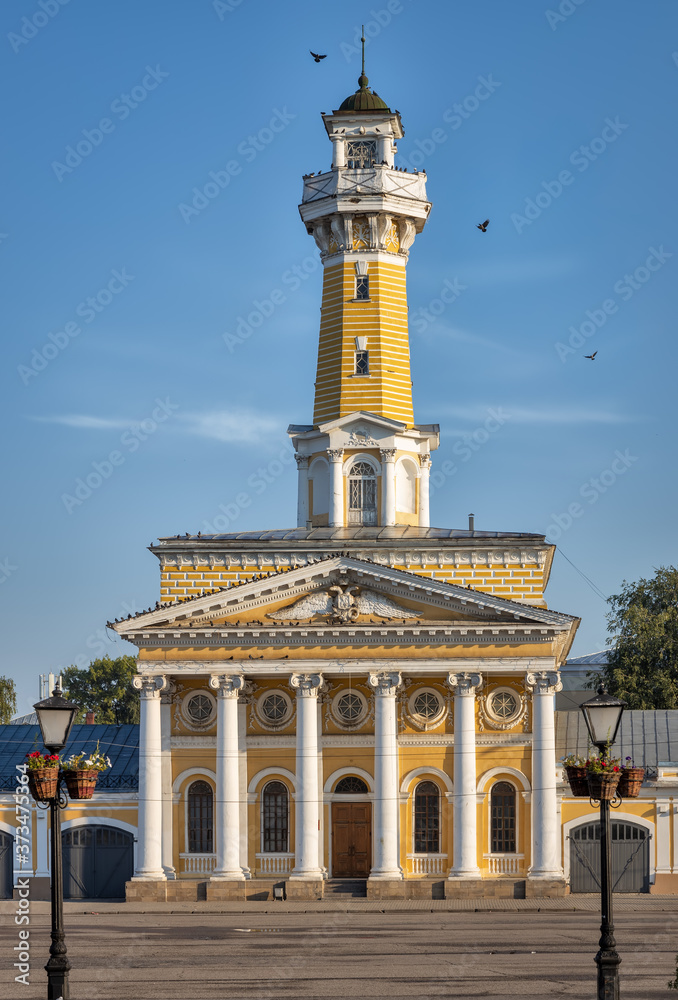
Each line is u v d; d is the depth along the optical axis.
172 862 61.88
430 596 60.38
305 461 71.06
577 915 53.78
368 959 41.53
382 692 60.12
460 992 35.03
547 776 59.53
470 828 59.56
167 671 60.75
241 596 60.56
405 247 71.88
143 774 60.56
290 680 60.38
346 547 64.62
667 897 60.31
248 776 62.28
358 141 71.88
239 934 48.34
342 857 62.22
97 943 46.31
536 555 64.19
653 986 35.66
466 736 59.94
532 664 59.88
